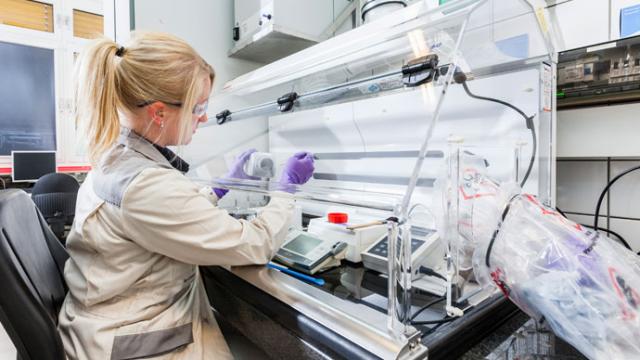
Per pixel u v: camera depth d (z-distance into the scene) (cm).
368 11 166
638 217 126
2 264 76
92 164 97
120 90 93
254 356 117
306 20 207
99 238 88
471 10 86
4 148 401
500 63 103
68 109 427
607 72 115
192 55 99
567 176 143
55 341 81
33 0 405
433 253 89
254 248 93
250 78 185
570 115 132
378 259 102
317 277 102
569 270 67
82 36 436
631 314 62
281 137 166
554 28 129
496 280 78
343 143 134
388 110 110
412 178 74
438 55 91
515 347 77
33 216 110
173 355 92
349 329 70
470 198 83
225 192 135
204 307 113
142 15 209
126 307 91
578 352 74
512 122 109
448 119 92
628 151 119
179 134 105
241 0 228
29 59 411
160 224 84
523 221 76
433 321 77
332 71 134
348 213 117
